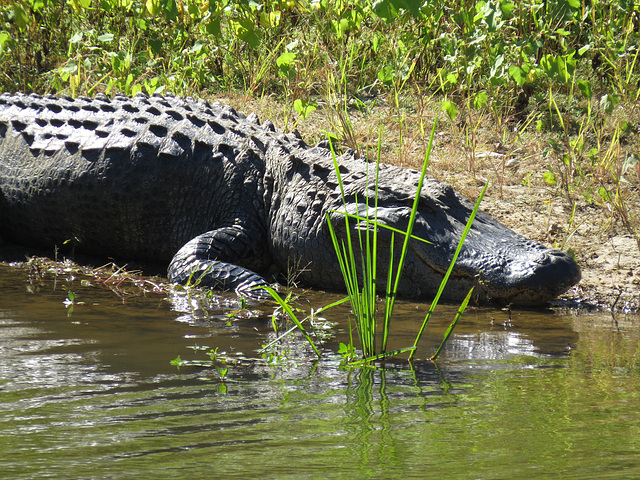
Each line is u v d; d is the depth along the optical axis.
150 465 3.20
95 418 3.92
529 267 7.80
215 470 3.13
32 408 4.09
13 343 5.70
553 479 2.97
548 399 4.35
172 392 4.48
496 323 7.04
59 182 10.26
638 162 10.25
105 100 11.43
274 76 14.83
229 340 6.06
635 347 5.99
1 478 3.06
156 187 9.88
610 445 3.46
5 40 13.38
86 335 6.05
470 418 3.94
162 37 15.03
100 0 13.94
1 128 11.36
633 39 14.63
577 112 13.31
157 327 6.48
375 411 4.08
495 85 12.68
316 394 4.46
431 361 5.45
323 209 8.93
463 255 8.09
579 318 7.34
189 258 9.08
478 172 11.38
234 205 9.76
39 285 8.34
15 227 10.82
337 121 12.84
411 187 8.70
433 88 14.45
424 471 3.09
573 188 10.88
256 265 9.88
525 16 13.72
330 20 14.28
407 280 8.40
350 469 3.13
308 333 6.43
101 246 10.35
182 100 11.34
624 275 8.64
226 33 15.07
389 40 14.56
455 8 13.61
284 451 3.38
